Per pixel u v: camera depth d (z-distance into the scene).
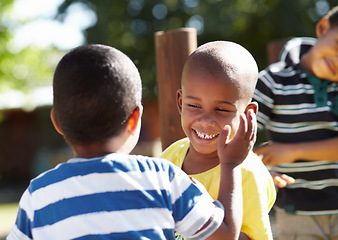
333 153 2.54
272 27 13.49
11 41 10.64
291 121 2.65
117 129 1.51
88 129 1.49
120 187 1.47
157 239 1.46
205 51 1.83
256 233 1.71
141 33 13.98
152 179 1.51
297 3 12.42
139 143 18.44
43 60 13.01
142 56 13.73
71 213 1.46
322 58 2.62
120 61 1.53
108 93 1.48
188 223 1.52
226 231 1.53
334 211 2.64
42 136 18.59
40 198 1.52
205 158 1.89
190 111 1.84
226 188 1.59
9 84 11.33
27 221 1.54
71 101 1.48
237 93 1.78
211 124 1.79
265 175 1.83
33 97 13.13
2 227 9.05
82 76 1.48
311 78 2.66
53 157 17.31
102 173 1.48
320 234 2.70
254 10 13.06
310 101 2.64
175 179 1.55
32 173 18.84
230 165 1.62
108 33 13.48
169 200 1.51
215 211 1.53
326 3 12.51
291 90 2.66
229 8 12.72
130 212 1.46
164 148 2.60
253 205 1.73
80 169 1.49
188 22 13.95
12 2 10.26
